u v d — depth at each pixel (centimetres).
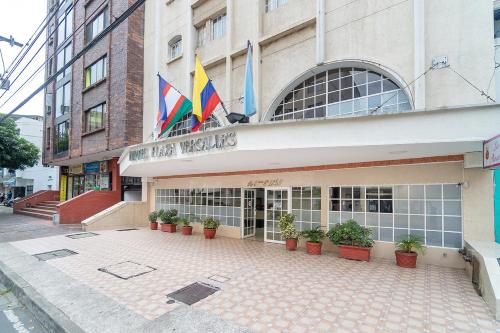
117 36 1516
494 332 380
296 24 932
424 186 722
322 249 863
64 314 445
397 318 419
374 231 788
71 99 1862
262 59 1047
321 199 875
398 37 750
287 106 1001
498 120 496
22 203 2038
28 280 613
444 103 675
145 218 1499
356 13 824
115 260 754
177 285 562
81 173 2016
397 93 773
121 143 1428
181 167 1024
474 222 648
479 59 645
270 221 1008
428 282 571
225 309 452
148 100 1474
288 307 457
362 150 625
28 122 3388
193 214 1273
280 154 695
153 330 393
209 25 1266
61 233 1195
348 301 480
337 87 885
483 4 646
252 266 689
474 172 653
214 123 1225
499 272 455
